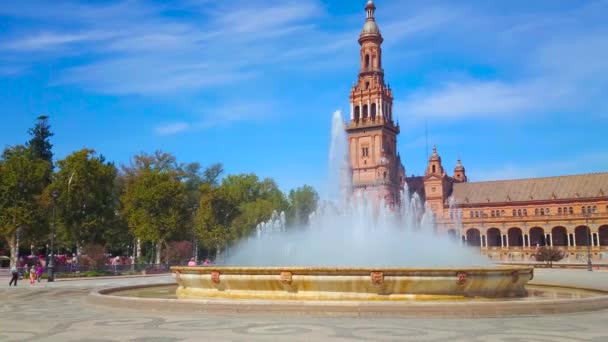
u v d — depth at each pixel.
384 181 148.50
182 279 27.06
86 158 75.69
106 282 48.44
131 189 88.88
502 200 156.00
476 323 18.47
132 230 81.50
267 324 18.23
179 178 118.94
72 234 75.12
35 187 73.31
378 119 153.50
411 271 22.28
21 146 104.94
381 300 22.31
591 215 141.38
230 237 93.38
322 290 23.05
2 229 66.88
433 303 20.12
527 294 27.88
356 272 22.42
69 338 15.93
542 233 153.12
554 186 152.25
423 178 170.38
